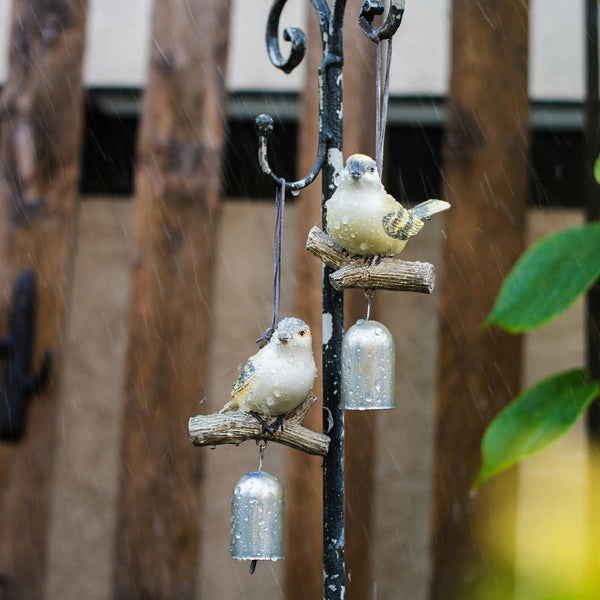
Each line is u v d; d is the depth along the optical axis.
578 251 3.21
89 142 5.18
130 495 4.59
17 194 4.71
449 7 4.93
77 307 5.32
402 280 2.53
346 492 4.59
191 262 4.69
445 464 4.66
